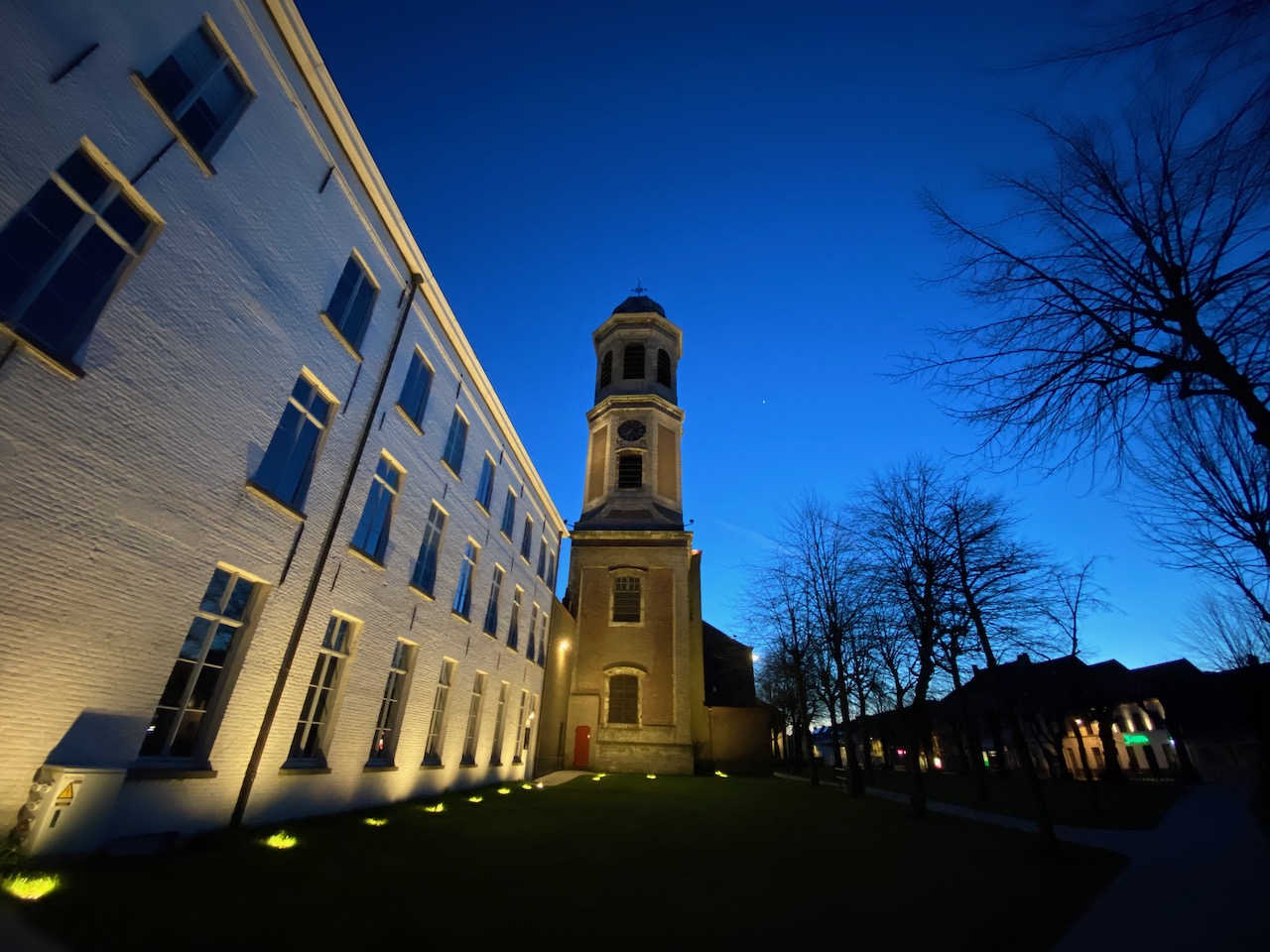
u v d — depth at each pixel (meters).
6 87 5.46
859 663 23.23
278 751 9.37
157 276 7.05
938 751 62.47
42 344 5.80
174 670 7.87
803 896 7.95
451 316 15.09
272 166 8.97
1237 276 4.04
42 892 5.19
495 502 19.45
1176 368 4.70
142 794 7.08
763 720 36.66
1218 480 7.55
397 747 13.17
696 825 13.95
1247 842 13.65
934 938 6.46
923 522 15.62
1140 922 7.30
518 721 22.16
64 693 6.12
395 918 5.89
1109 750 33.19
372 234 11.81
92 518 6.39
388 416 12.49
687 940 5.96
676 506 39.22
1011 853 11.77
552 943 5.61
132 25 6.69
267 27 8.76
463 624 16.64
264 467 9.28
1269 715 18.42
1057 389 5.14
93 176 6.46
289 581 9.53
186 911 5.42
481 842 10.27
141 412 6.91
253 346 8.62
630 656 33.16
